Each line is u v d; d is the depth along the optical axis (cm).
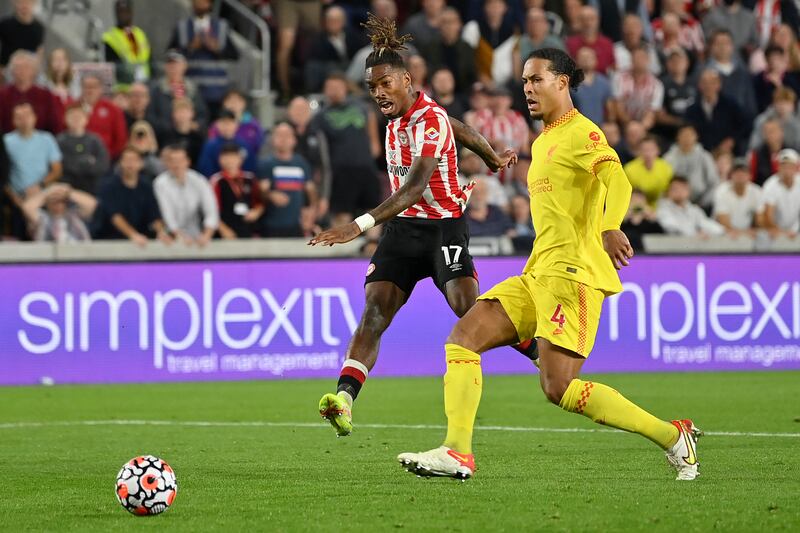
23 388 4619
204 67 5959
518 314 2178
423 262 2625
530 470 2527
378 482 2383
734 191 5625
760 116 6153
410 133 2481
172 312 4853
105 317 4809
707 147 6094
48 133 5228
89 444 3086
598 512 2006
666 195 5559
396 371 5059
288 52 6272
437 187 2578
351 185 5484
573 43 6172
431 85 5834
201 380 4862
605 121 5994
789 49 6506
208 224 5169
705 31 6612
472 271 2608
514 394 4306
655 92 6066
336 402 2331
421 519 1958
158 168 5344
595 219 2180
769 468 2530
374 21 2489
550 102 2194
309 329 4966
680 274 5162
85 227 5141
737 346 5206
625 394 4256
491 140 5603
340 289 4994
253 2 6475
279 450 2917
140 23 6306
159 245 5078
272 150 5384
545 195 2181
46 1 6153
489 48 6231
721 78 6134
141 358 4822
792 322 5266
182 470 2580
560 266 2147
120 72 5975
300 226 5306
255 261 4925
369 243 5159
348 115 5488
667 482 2338
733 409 3791
